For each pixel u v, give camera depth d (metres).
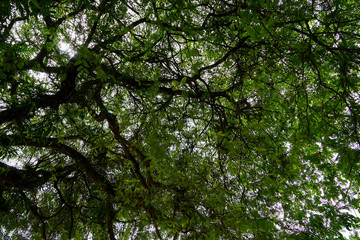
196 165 2.80
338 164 3.05
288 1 2.57
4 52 2.60
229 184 3.55
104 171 5.48
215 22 3.66
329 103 3.21
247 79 3.60
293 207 4.85
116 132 3.90
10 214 5.91
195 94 3.96
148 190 2.64
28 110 3.14
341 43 2.80
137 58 3.55
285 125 4.68
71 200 6.12
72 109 3.52
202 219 2.36
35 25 3.36
